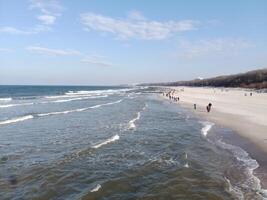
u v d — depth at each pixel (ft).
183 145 62.80
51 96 274.77
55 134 75.87
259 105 156.25
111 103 187.11
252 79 481.87
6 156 53.62
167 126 89.25
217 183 39.60
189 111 134.21
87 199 35.09
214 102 186.39
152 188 38.29
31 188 38.32
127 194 36.63
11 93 325.01
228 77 606.14
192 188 38.06
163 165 48.14
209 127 86.22
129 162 50.08
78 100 217.77
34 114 118.21
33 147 61.11
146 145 63.05
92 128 85.10
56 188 38.45
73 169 46.06
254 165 47.57
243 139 67.51
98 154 55.26
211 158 52.13
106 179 41.60
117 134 74.90
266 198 34.58
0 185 39.17
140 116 115.14
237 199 34.37
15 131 80.07
